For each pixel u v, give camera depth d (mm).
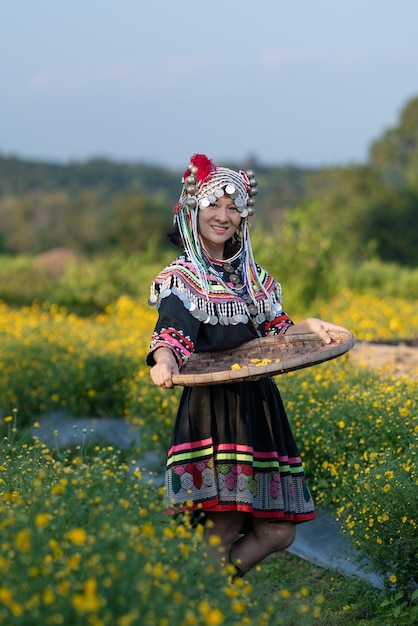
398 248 52094
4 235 65938
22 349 10281
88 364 9562
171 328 4027
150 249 24156
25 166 130500
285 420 4254
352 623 4488
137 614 2613
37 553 2852
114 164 133625
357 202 53062
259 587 3541
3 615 2539
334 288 18203
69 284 21828
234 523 4113
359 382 7309
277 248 18500
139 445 8094
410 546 4562
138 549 2895
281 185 110562
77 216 76125
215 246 4293
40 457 4605
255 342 4309
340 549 5426
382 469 4898
